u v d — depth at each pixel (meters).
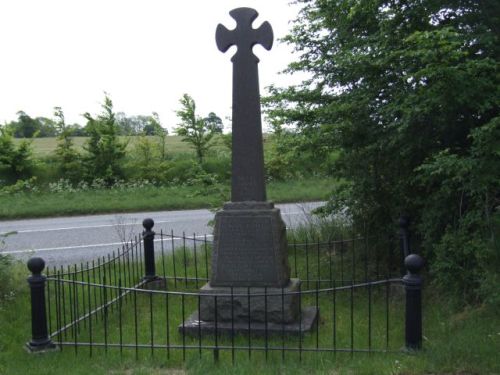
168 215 16.55
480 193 5.72
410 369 4.50
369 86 7.03
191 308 6.93
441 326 5.60
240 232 6.06
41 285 5.36
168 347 5.02
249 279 6.02
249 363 4.81
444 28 5.48
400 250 7.72
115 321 6.42
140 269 8.79
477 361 4.55
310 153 8.31
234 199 6.18
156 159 24.69
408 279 4.84
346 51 6.88
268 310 5.86
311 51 8.45
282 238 6.20
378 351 4.93
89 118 23.91
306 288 7.68
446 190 6.02
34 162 23.61
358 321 6.25
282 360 4.91
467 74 5.50
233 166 6.18
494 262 5.62
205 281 8.22
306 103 8.05
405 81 6.48
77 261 10.24
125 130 32.06
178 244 11.53
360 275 8.00
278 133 8.52
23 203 18.47
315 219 10.92
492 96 5.69
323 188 19.67
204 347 5.00
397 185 7.22
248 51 6.10
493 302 5.32
